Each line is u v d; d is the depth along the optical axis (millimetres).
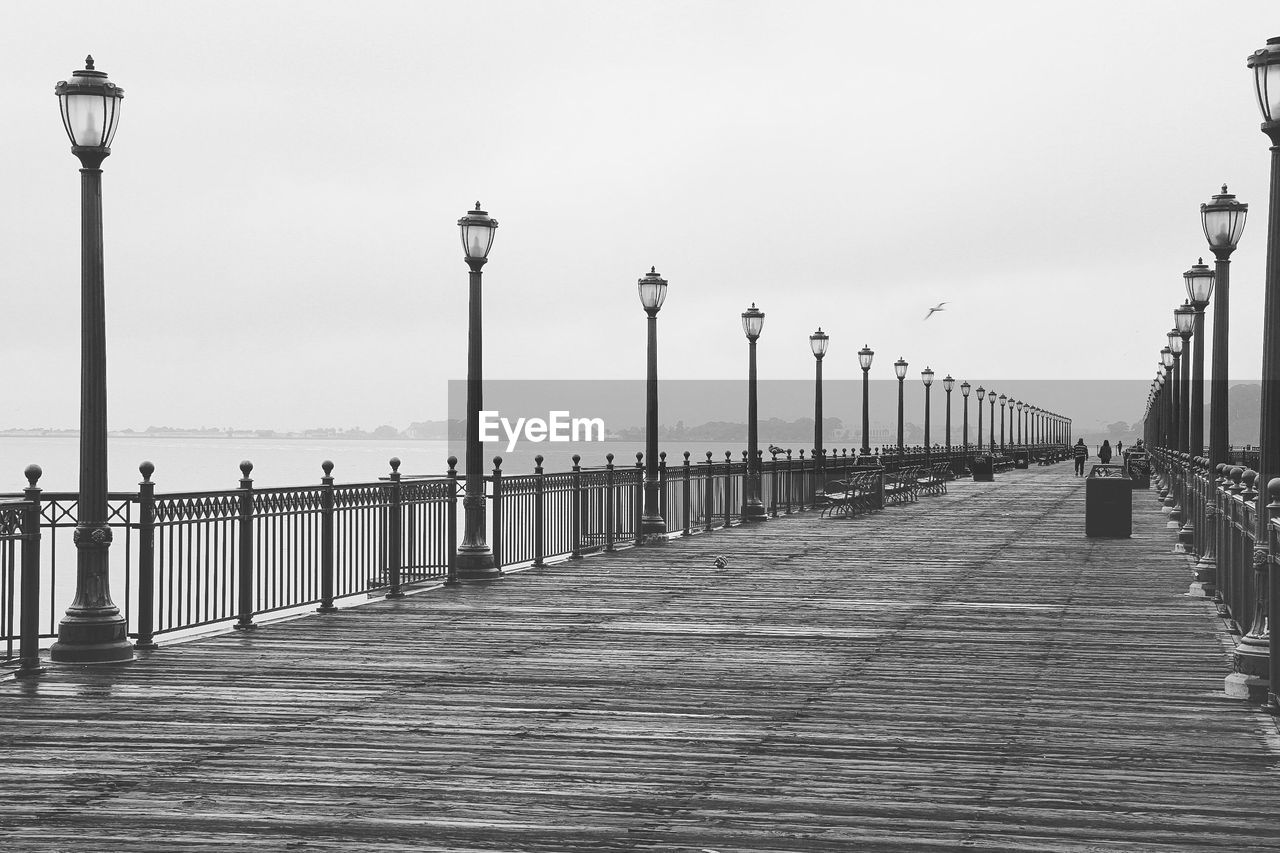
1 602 11766
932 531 29094
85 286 11492
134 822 6836
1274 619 9648
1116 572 20281
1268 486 10148
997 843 6527
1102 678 11188
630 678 11133
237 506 13664
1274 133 10609
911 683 10945
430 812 7035
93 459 11609
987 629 14133
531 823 6848
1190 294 24672
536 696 10312
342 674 11234
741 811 7078
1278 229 10594
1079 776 7840
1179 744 8680
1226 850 6422
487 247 18797
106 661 11578
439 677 11117
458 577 18547
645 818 6945
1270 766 8094
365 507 16156
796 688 10695
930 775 7859
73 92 11375
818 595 17219
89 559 11633
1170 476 38406
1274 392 10516
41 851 6348
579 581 18766
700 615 15180
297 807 7125
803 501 38531
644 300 26344
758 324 33125
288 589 14695
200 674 11195
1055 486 56156
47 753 8328
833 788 7559
